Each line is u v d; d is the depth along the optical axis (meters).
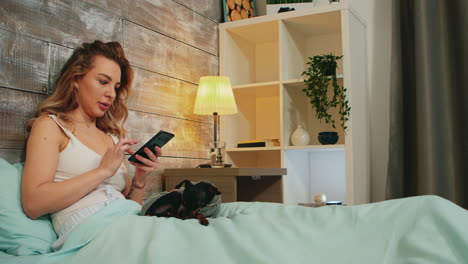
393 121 3.04
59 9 2.04
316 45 3.47
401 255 1.04
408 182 3.05
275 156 3.54
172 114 2.78
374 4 3.34
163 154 2.69
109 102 1.82
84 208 1.50
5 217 1.39
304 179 3.34
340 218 1.20
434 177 2.84
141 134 2.52
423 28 2.93
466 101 2.82
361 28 3.22
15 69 1.83
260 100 3.63
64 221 1.48
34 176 1.44
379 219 1.16
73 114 1.79
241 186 2.92
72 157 1.60
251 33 3.41
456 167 2.82
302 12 3.04
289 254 1.08
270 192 2.84
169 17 2.80
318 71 3.00
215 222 1.27
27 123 1.80
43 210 1.42
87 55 1.79
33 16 1.92
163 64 2.72
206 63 3.16
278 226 1.19
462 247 1.01
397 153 3.01
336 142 3.03
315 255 1.08
